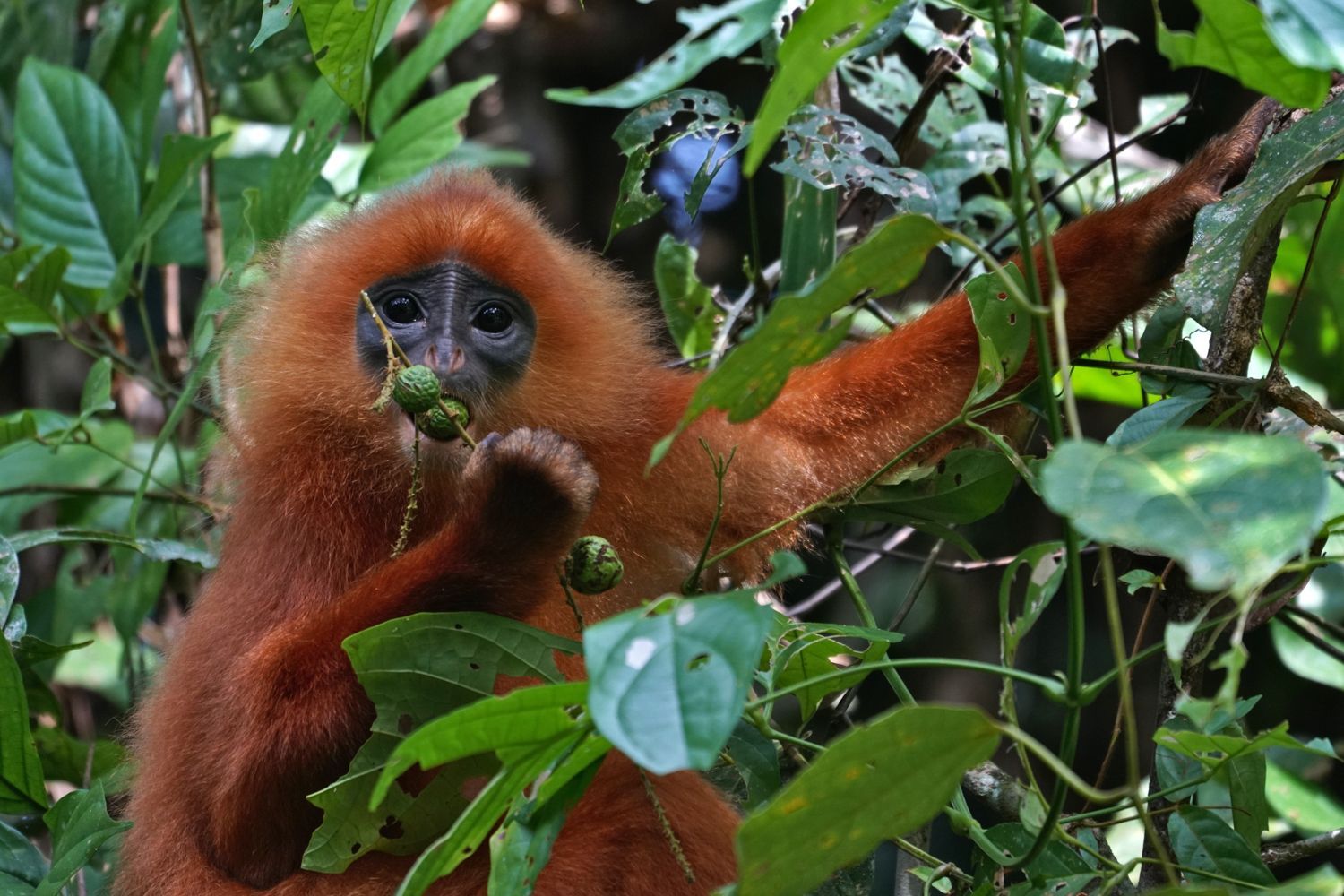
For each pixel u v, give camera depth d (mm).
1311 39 3115
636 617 3215
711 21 3867
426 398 4930
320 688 5113
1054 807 3527
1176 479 2850
